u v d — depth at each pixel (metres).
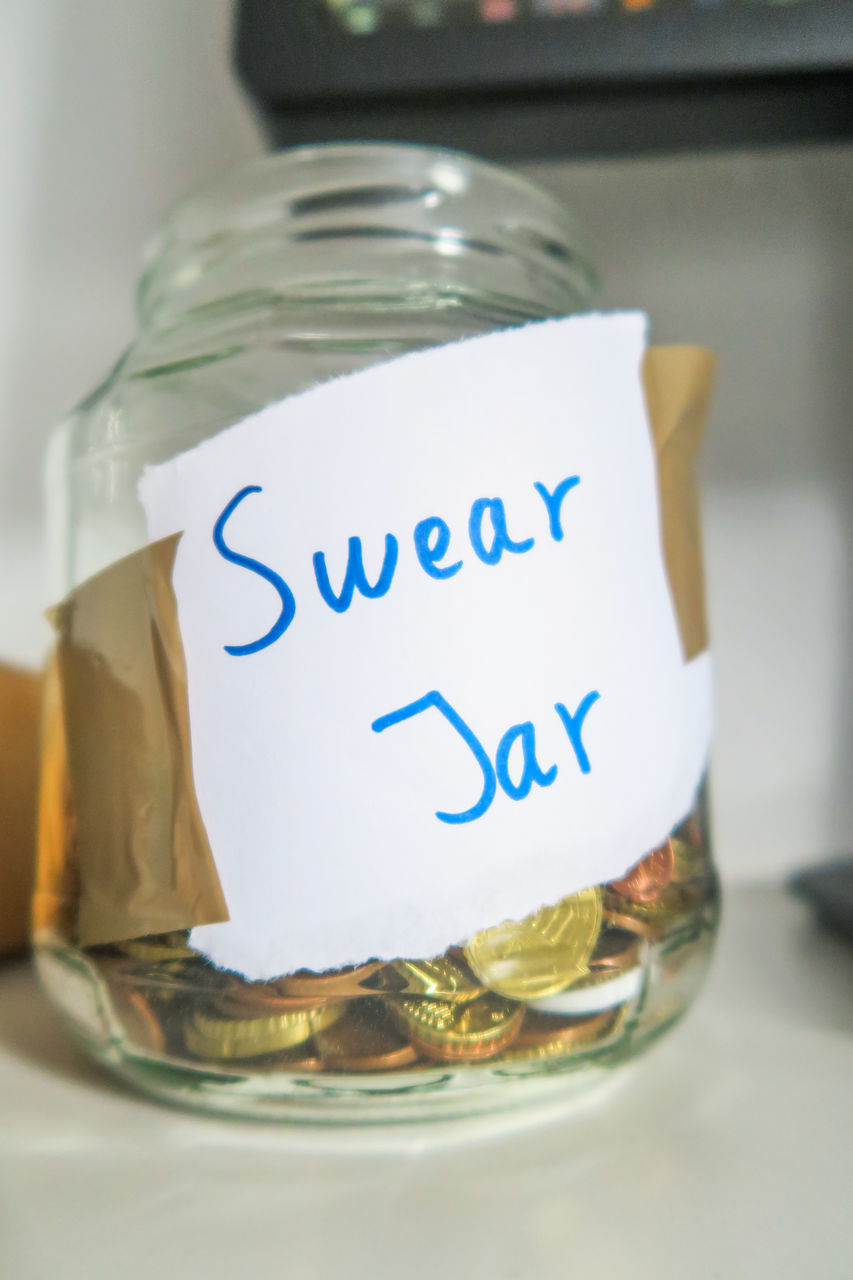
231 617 0.25
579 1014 0.26
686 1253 0.20
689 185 0.56
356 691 0.25
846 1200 0.22
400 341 0.32
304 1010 0.25
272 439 0.25
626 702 0.27
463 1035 0.25
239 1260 0.20
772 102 0.41
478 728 0.25
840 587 0.57
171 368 0.32
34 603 0.56
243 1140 0.26
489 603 0.25
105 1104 0.28
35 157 0.56
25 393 0.56
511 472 0.26
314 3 0.38
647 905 0.28
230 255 0.39
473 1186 0.23
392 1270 0.20
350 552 0.25
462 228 0.38
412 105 0.40
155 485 0.27
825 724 0.57
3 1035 0.34
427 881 0.24
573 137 0.44
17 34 0.57
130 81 0.56
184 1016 0.26
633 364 0.29
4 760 0.42
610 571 0.27
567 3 0.37
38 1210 0.22
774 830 0.57
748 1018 0.34
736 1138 0.25
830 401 0.56
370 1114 0.26
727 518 0.57
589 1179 0.23
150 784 0.26
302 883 0.25
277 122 0.41
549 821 0.25
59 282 0.56
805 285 0.56
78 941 0.28
